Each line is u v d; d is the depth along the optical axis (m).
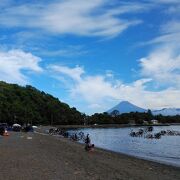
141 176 29.84
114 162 40.88
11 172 27.00
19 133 107.88
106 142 105.62
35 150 48.28
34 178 24.56
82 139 113.38
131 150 73.75
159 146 88.88
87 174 27.58
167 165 42.69
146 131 195.75
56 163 33.97
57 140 82.88
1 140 68.06
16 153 42.50
